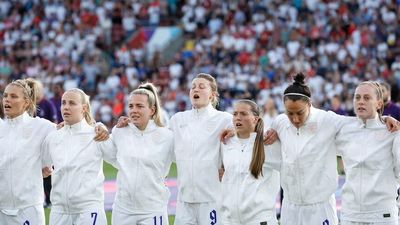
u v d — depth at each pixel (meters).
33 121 24.20
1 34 82.69
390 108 31.77
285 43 76.69
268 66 71.69
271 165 23.02
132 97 23.62
